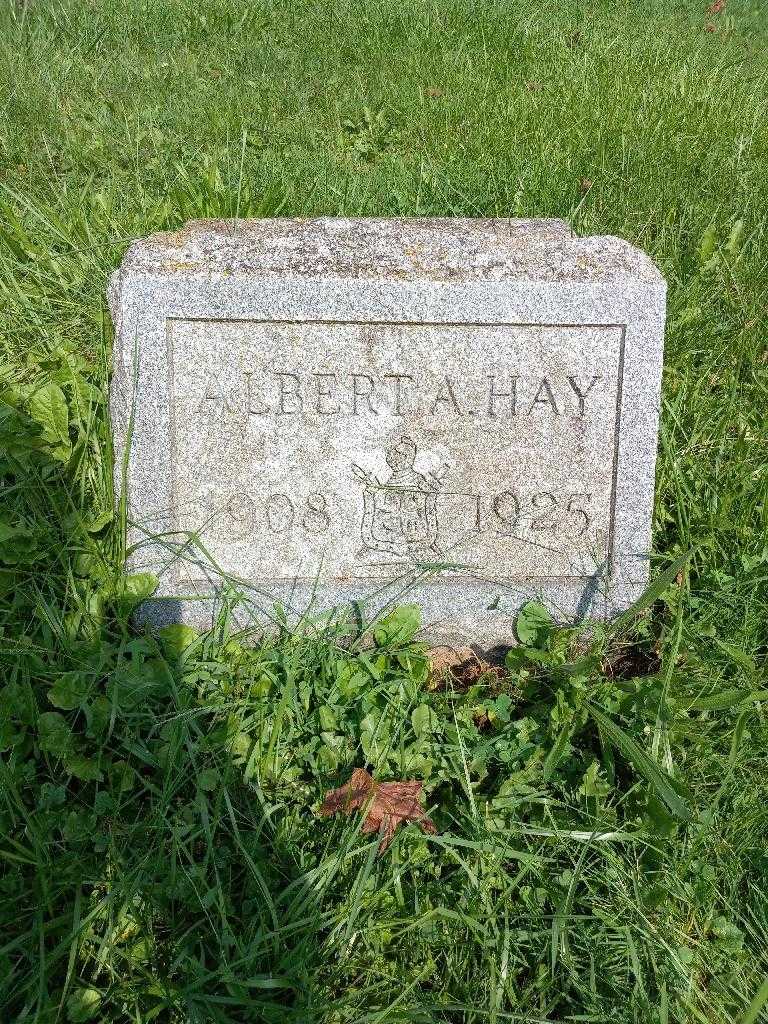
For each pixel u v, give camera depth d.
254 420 0.86
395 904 0.69
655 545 1.04
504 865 0.74
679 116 1.79
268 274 0.82
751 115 1.83
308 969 0.65
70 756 0.74
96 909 0.65
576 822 0.76
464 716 0.83
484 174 1.63
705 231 1.37
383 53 2.30
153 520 0.87
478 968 0.67
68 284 1.21
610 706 0.82
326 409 0.86
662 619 0.95
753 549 1.00
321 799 0.75
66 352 1.05
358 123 1.94
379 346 0.85
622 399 0.87
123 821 0.72
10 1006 0.62
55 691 0.77
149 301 0.82
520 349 0.85
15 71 1.85
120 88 1.93
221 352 0.84
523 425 0.87
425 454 0.88
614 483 0.89
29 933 0.64
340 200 1.50
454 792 0.78
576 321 0.84
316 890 0.68
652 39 2.50
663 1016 0.63
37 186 1.47
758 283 1.35
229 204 1.35
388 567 0.90
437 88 2.07
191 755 0.74
